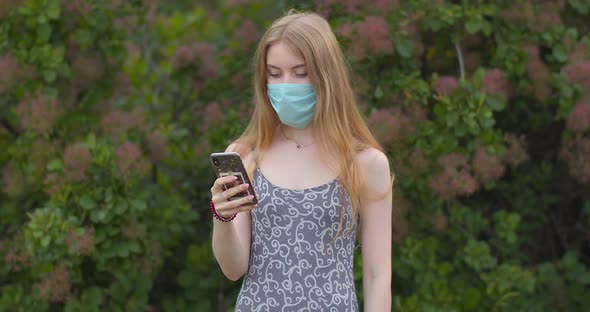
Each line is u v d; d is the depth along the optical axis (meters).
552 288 6.28
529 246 6.79
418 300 5.75
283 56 3.53
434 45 6.12
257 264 3.61
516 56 5.95
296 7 6.11
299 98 3.55
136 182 5.63
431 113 5.84
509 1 5.97
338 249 3.59
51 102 5.56
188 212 6.14
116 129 5.80
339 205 3.58
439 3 5.77
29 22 5.58
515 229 6.37
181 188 6.44
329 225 3.57
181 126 6.48
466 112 5.51
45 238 5.20
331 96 3.58
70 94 5.94
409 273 5.80
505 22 5.96
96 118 6.02
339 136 3.58
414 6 5.79
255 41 6.20
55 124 5.70
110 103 6.28
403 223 5.68
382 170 3.65
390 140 5.40
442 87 5.57
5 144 5.99
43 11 5.56
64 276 5.31
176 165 6.29
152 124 6.19
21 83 5.72
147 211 5.83
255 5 6.93
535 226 6.66
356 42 5.48
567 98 5.89
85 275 5.68
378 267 3.65
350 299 3.56
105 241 5.47
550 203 6.75
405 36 5.71
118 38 6.07
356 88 5.54
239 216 3.71
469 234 6.00
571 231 6.84
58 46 5.79
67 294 5.48
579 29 6.27
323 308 3.49
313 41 3.53
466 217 6.04
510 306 6.00
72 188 5.44
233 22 7.01
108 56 6.01
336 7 5.76
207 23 7.23
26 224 5.62
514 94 6.14
